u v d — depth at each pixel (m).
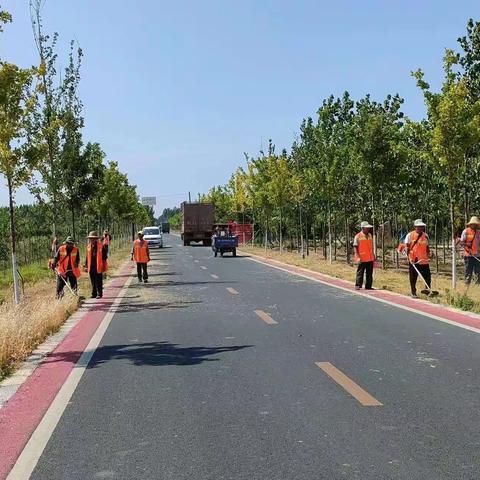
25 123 16.16
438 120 17.22
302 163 35.25
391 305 14.06
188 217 60.97
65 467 4.75
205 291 18.16
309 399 6.44
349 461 4.71
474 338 9.78
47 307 13.08
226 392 6.78
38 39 21.61
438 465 4.59
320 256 36.59
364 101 25.06
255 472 4.55
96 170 24.19
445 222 31.88
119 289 19.55
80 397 6.76
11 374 8.04
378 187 23.92
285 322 11.79
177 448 5.09
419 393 6.60
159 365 8.26
